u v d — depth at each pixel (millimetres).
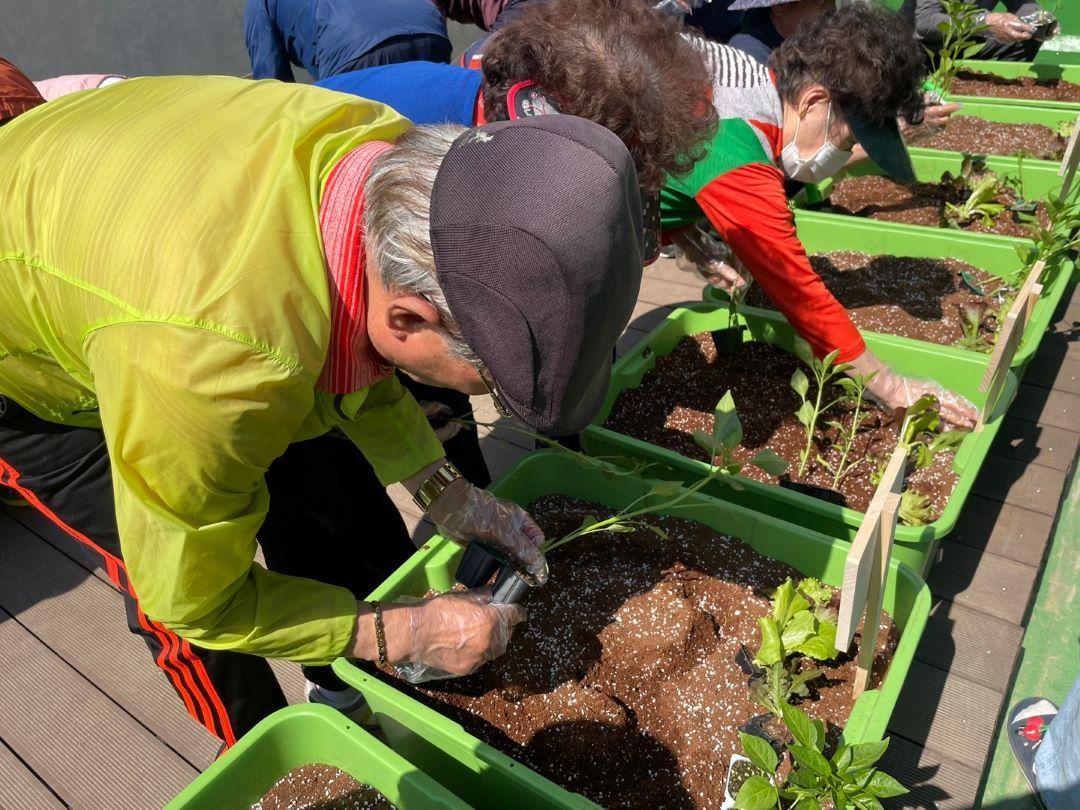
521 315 721
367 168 883
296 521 1486
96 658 1911
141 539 882
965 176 3010
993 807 1513
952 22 3816
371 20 2146
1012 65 4043
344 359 951
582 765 1314
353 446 1560
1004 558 1861
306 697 1741
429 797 1188
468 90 1481
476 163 740
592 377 781
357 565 1630
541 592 1579
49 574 2154
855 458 1921
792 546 1585
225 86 998
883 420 2008
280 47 2488
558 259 696
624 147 762
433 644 1134
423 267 784
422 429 1374
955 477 1789
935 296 2475
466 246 727
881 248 2682
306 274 840
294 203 850
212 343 777
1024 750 1554
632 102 1155
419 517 2260
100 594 2086
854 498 1799
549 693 1407
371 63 2146
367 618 1086
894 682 1268
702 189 1649
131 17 3408
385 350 918
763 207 1638
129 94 997
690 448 1961
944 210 2967
